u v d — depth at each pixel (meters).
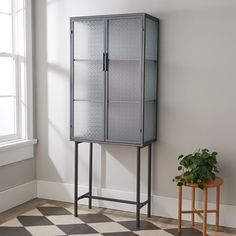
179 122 4.09
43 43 4.64
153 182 4.25
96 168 4.50
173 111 4.11
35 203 4.62
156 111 4.14
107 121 4.02
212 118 3.96
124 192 4.38
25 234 3.72
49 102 4.68
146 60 3.89
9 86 4.53
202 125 4.01
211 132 3.98
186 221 4.11
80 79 4.11
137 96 3.87
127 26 3.86
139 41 3.82
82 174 4.58
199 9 3.93
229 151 3.93
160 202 4.23
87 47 4.05
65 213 4.30
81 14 4.43
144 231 3.82
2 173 4.32
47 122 4.71
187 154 4.09
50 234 3.72
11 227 3.88
